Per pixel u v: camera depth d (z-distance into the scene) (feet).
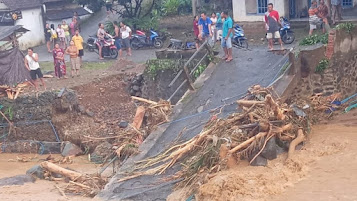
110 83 91.66
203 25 87.92
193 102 66.69
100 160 72.43
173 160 56.59
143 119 69.72
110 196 54.70
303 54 68.03
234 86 67.62
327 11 91.56
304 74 68.39
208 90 68.13
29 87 87.56
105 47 106.63
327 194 48.06
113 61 104.63
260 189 49.57
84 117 83.10
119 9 137.39
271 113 56.70
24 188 61.05
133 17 122.21
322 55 68.85
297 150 56.70
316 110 66.74
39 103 80.07
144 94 84.99
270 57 72.43
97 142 75.77
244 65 71.77
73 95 81.71
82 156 75.92
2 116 81.41
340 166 53.01
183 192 52.06
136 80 86.48
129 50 106.11
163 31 115.96
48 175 65.10
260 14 106.93
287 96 64.75
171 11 128.77
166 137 62.08
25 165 73.92
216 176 51.65
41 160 75.92
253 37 103.60
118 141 69.87
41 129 80.38
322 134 61.41
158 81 81.61
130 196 53.78
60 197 57.21
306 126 59.82
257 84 66.39
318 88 69.26
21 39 128.88
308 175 52.16
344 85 71.72
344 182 49.85
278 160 54.80
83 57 110.93
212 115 61.93
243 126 55.83
